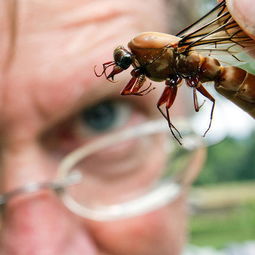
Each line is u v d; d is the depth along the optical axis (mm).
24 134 300
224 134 341
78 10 295
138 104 312
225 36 214
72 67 294
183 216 330
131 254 312
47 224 303
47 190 304
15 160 302
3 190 303
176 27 335
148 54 217
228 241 958
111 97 304
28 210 302
